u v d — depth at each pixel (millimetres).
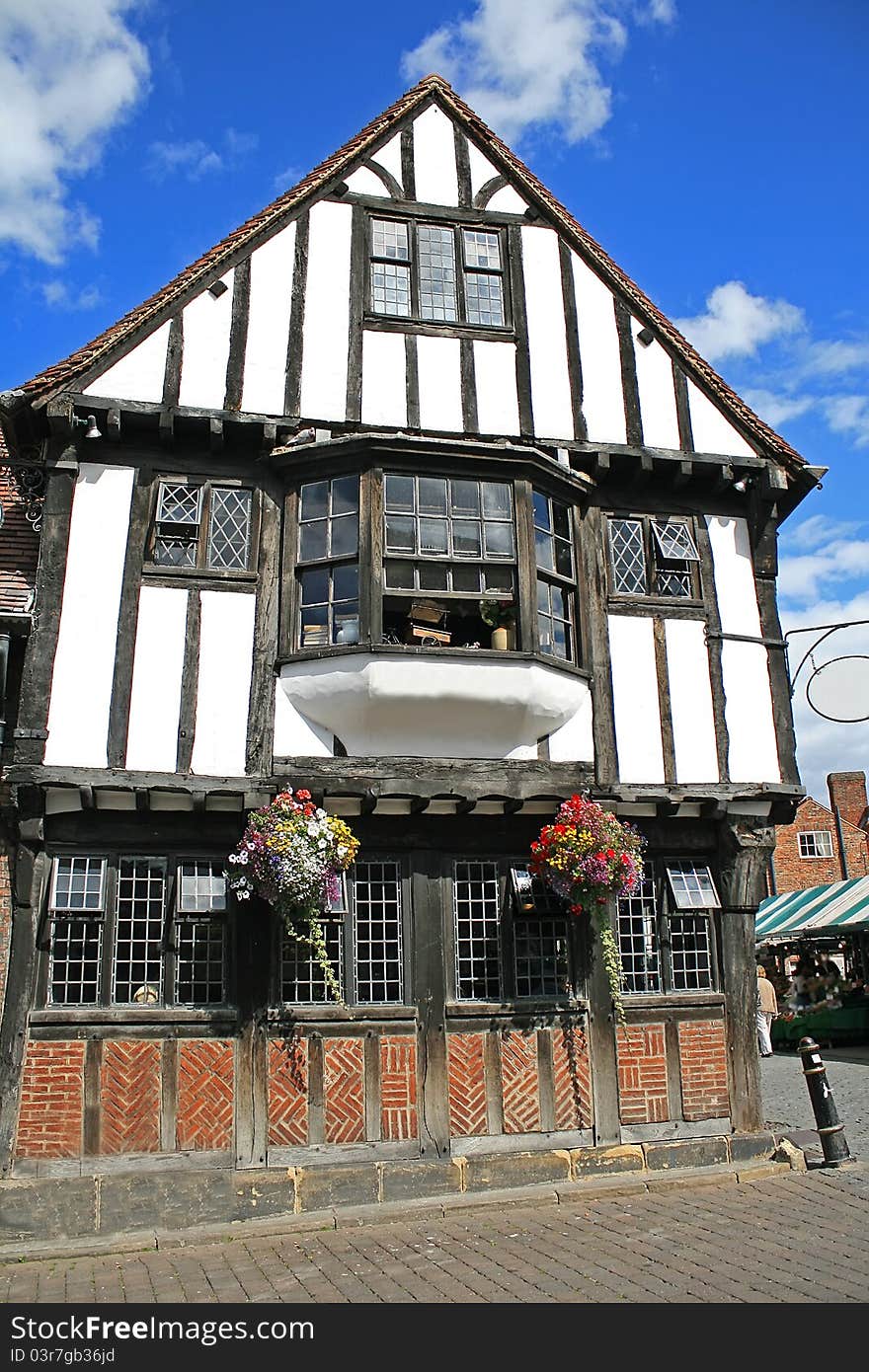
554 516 8953
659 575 9195
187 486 8359
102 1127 7234
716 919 8898
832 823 28906
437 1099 7863
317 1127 7609
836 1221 6668
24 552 8750
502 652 8156
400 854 8281
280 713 8078
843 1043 17188
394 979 8070
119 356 8289
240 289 8688
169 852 7844
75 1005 7449
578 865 7762
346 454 8383
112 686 7805
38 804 7523
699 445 9336
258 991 7707
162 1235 6918
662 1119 8359
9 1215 6852
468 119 9648
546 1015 8258
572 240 9523
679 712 8875
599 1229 6828
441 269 9242
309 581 8375
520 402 9008
